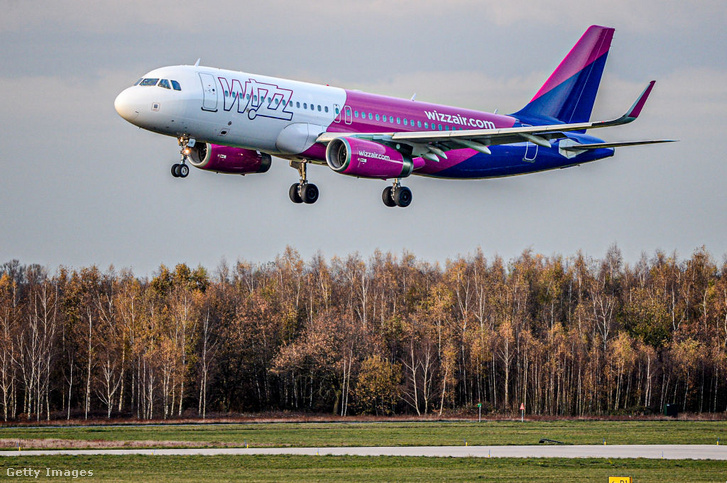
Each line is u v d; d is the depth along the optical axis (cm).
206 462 16550
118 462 16525
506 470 15788
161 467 16000
